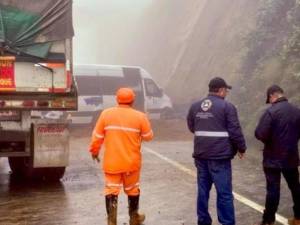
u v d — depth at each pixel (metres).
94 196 8.59
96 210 7.61
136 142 6.38
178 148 15.57
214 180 6.23
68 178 10.34
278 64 17.78
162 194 8.66
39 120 9.35
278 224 6.67
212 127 6.21
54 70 9.26
